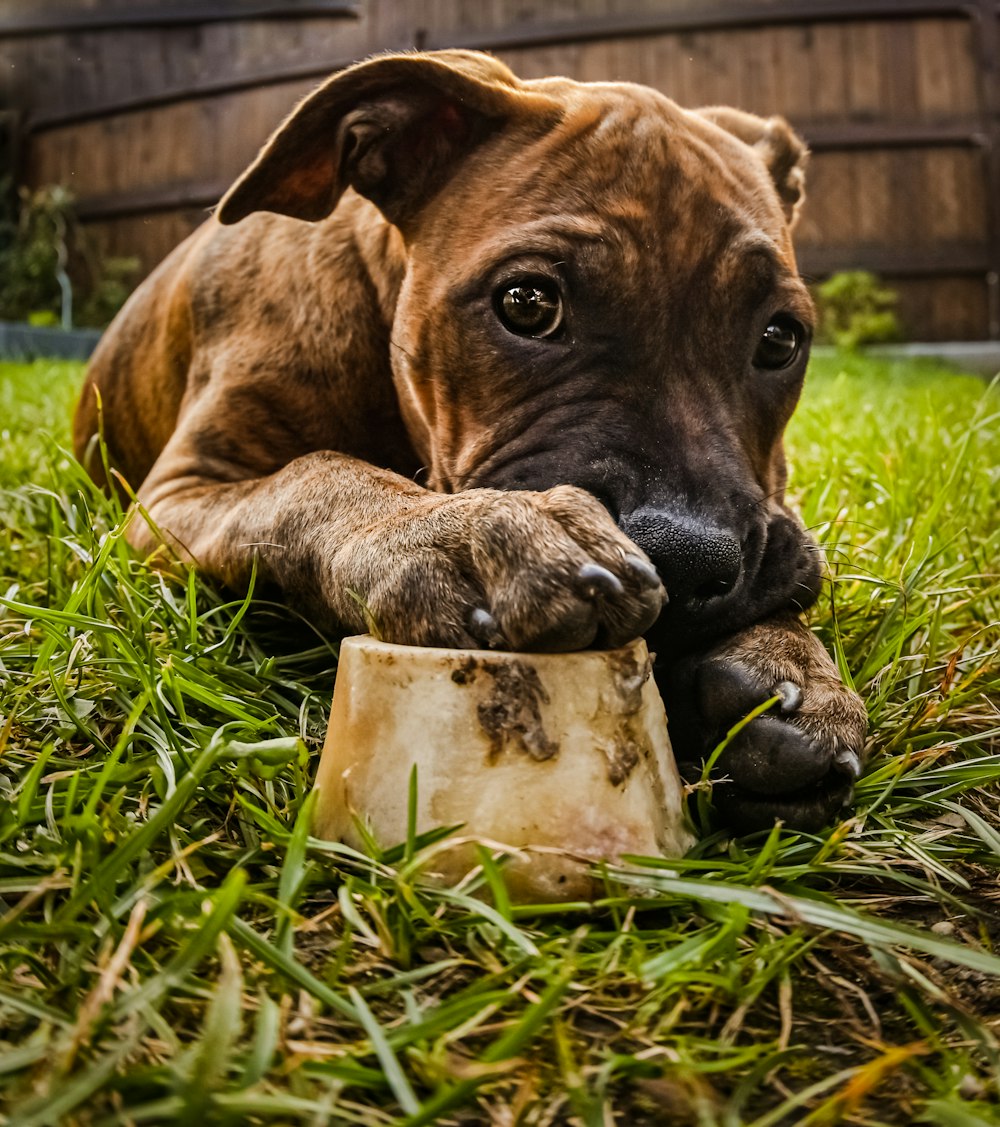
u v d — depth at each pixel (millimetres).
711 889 217
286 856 223
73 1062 171
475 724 237
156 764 252
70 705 280
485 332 335
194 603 310
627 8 1812
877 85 1788
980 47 1772
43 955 205
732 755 272
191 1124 156
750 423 338
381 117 371
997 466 582
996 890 257
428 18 1867
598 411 309
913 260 1784
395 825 238
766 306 338
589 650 246
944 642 381
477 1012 191
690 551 271
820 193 1801
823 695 279
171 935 207
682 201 337
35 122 2121
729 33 1803
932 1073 182
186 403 449
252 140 1977
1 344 1535
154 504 398
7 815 230
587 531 249
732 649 291
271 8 1957
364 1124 169
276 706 304
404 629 262
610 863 234
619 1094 182
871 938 208
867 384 1146
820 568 330
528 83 398
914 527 456
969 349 1596
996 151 1773
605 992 208
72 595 310
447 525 267
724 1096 184
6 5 2096
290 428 410
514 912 218
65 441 661
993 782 309
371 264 399
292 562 317
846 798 269
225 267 444
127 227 2070
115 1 2045
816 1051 197
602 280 321
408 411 391
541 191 342
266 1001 179
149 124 2045
